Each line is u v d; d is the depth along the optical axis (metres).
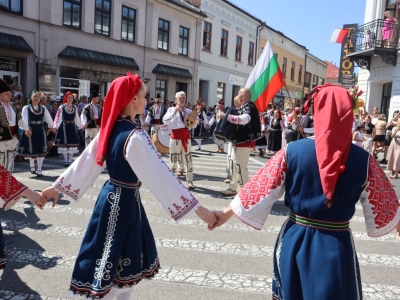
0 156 6.07
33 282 3.33
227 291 3.31
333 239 1.84
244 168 6.50
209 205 6.18
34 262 3.73
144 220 2.45
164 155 11.73
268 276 3.64
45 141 7.68
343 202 1.85
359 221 5.67
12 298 3.05
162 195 2.23
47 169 8.45
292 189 1.93
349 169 1.84
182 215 2.22
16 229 4.63
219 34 25.72
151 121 12.38
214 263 3.90
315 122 1.93
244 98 6.35
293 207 1.95
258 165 11.12
